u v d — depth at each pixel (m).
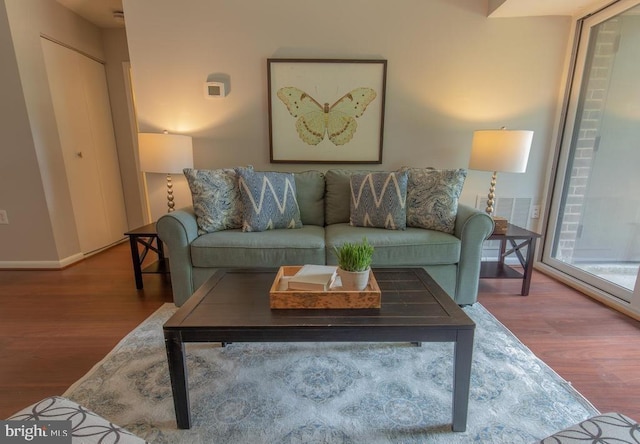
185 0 2.39
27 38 2.51
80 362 1.51
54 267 2.77
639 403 1.25
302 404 1.24
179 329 1.04
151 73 2.50
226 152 2.64
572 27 2.40
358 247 1.21
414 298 1.24
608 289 2.13
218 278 1.44
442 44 2.46
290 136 2.61
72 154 2.96
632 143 2.05
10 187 2.64
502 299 2.16
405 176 2.14
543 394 1.29
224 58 2.49
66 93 2.89
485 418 1.17
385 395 1.28
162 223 1.88
